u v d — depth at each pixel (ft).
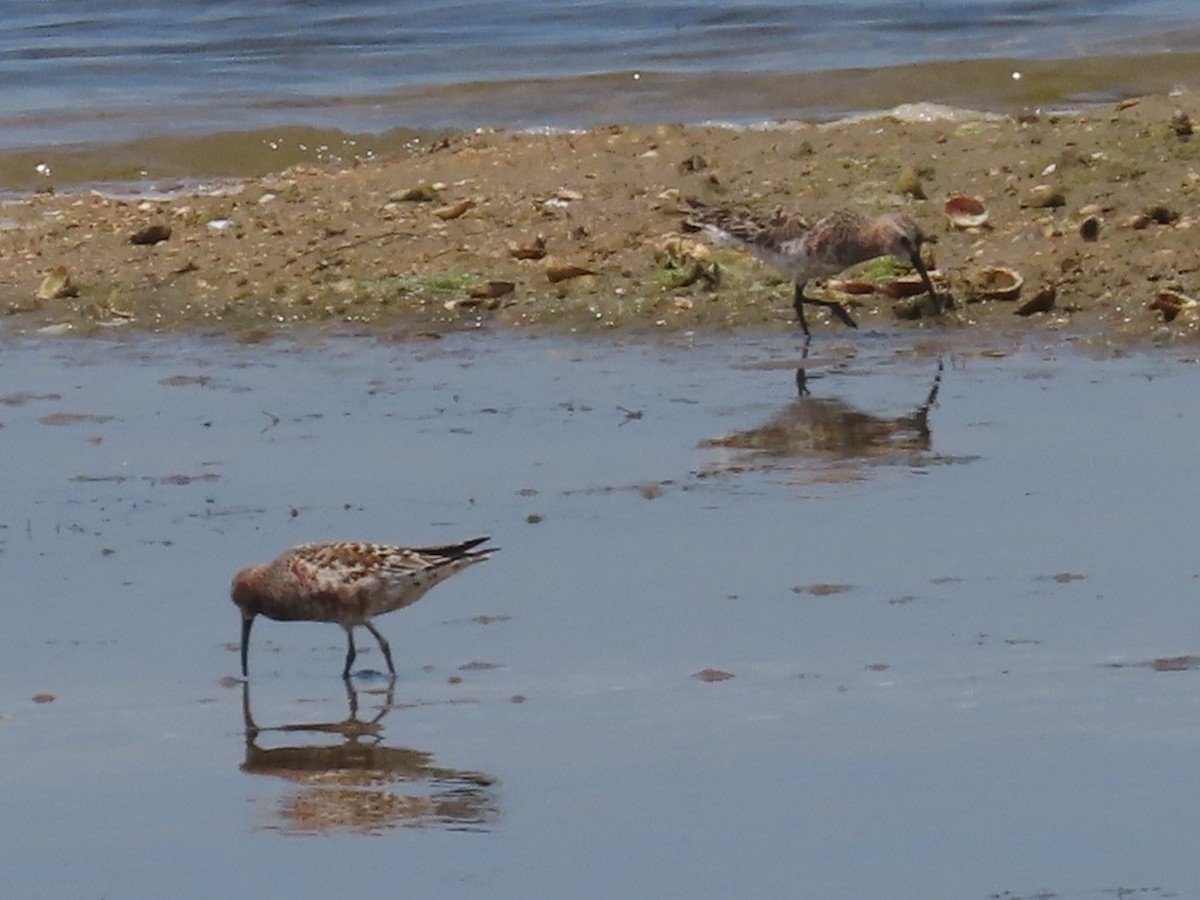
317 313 65.98
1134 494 47.21
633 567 43.47
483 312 65.51
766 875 29.60
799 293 62.80
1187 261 63.77
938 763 33.47
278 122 89.81
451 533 45.65
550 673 38.19
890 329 62.69
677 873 29.76
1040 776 32.86
